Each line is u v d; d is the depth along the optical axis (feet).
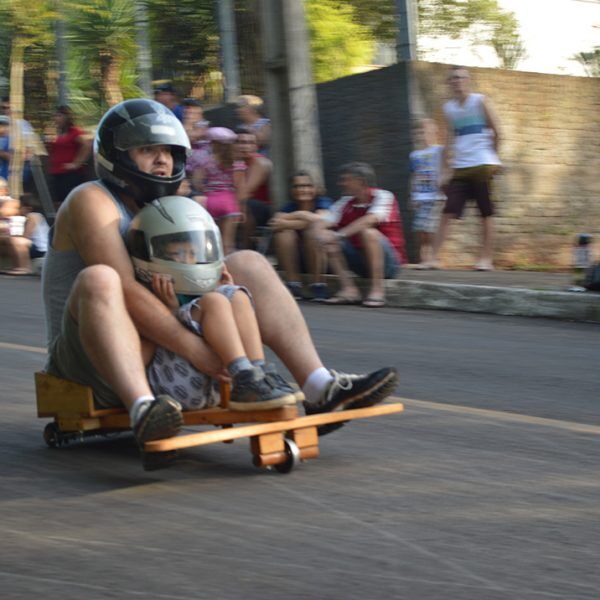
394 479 13.25
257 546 10.64
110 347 12.75
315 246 33.83
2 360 22.56
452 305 32.37
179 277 13.25
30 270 42.68
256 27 49.03
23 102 65.87
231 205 36.09
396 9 44.24
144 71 59.31
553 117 45.80
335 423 14.29
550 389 19.79
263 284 14.29
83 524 11.46
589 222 46.88
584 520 11.49
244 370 13.07
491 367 22.11
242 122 46.19
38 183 50.24
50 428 14.97
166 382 13.47
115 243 13.62
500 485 12.98
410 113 42.83
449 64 43.78
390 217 33.96
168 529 11.23
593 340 26.13
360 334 27.02
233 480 13.21
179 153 14.23
